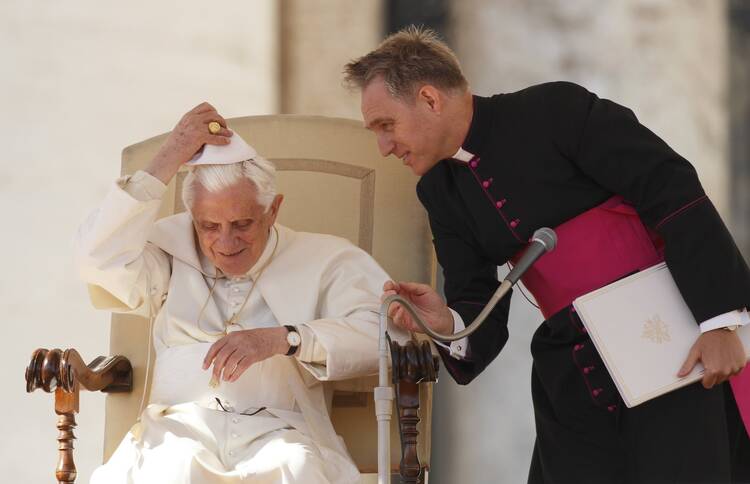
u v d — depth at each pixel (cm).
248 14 2359
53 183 2292
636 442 1380
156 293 1598
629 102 2333
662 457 1354
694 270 1326
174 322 1567
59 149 2298
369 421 1647
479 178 1452
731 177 2314
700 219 1335
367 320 1526
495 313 1517
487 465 2297
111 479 1413
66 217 2286
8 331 2252
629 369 1347
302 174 1747
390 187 1739
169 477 1383
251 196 1498
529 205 1426
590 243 1410
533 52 2345
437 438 2306
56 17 2309
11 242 2273
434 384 2312
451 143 1444
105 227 1474
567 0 2345
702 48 2325
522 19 2350
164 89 2334
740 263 1336
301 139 1756
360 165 1747
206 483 1390
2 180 2281
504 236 1446
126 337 1677
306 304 1584
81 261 1488
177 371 1535
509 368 2308
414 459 1391
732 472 1399
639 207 1374
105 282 1509
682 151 2320
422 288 1457
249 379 1520
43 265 2273
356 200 1738
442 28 2350
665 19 2331
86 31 2317
